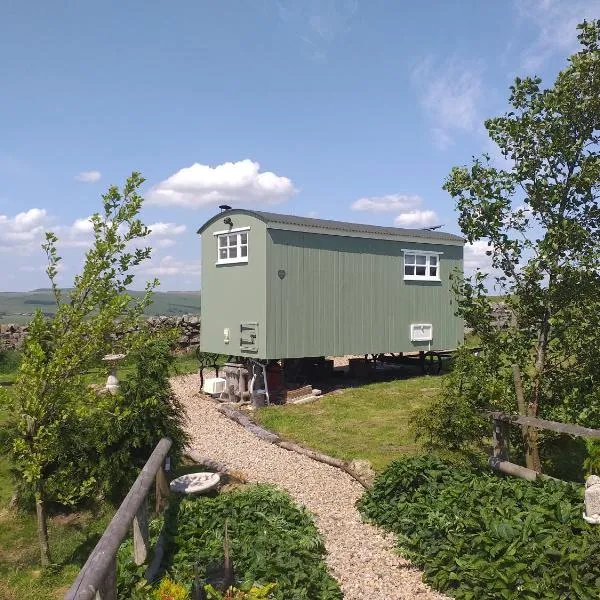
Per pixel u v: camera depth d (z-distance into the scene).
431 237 18.52
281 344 14.98
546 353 8.09
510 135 7.92
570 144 7.68
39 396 6.28
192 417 13.95
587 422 7.77
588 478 6.16
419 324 18.30
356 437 11.32
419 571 6.05
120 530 4.44
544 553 5.23
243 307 15.55
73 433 7.60
